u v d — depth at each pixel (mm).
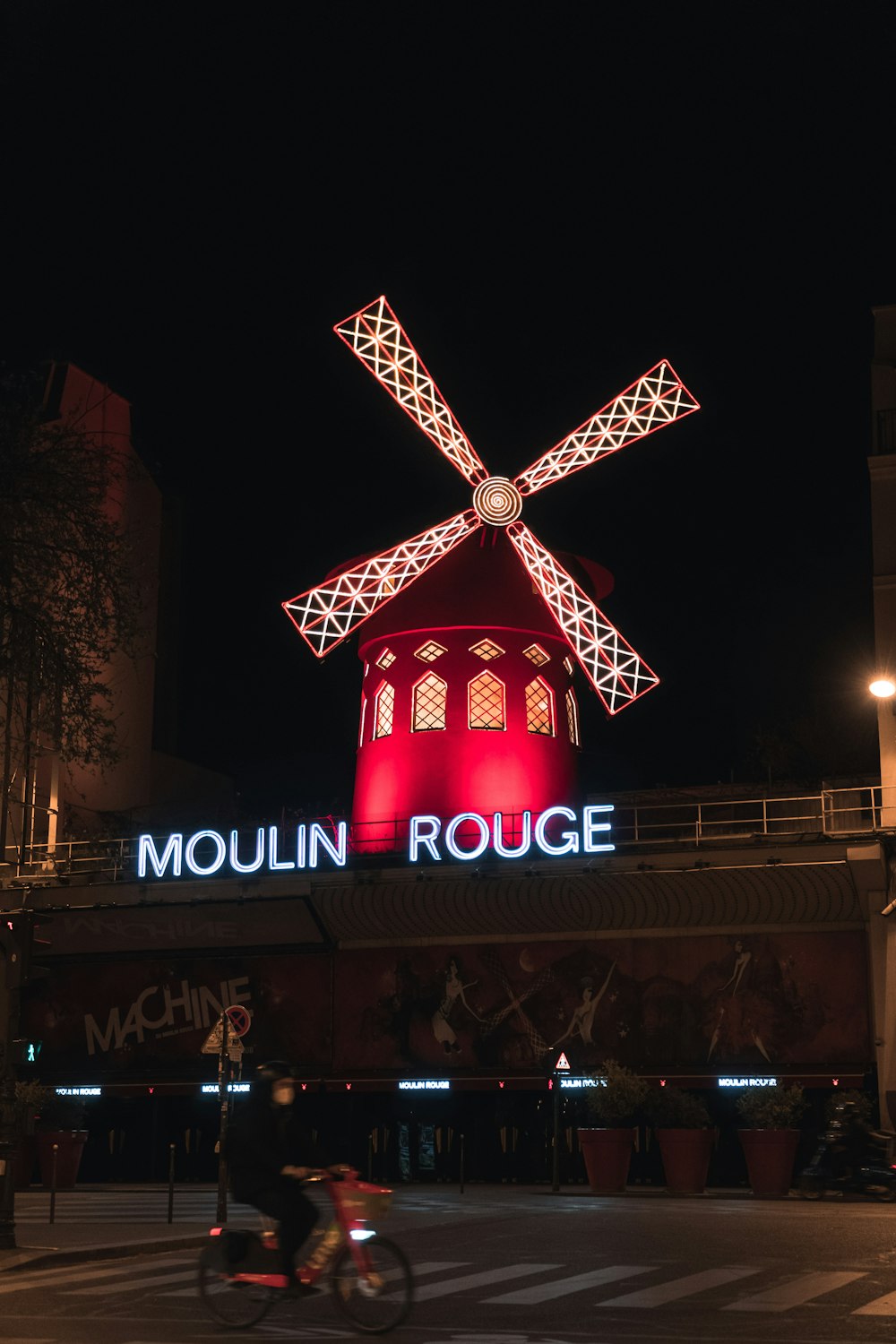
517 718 27594
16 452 17141
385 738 28031
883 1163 19172
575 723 29141
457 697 27562
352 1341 7605
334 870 25438
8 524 17172
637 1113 24562
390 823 27188
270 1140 8188
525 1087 24219
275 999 26047
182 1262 11805
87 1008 27141
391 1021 25234
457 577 28141
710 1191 21578
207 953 26594
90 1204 18875
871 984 22797
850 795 24312
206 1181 26672
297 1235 8086
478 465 28703
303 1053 25672
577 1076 23922
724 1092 24047
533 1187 23188
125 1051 26750
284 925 25812
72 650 17734
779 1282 9680
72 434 17734
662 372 29156
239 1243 8156
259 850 26047
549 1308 8656
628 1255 11438
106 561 17703
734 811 29125
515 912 24500
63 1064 27016
